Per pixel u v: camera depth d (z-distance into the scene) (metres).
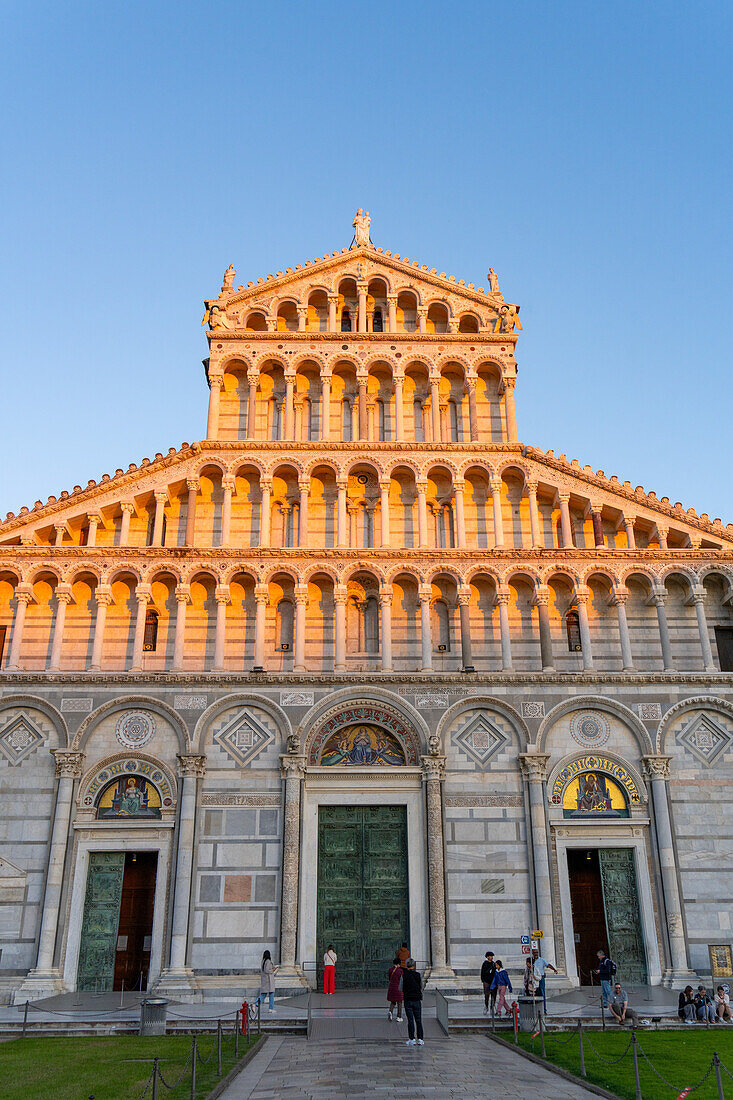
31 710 41.94
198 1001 37.28
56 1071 24.88
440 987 37.91
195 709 42.06
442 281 51.62
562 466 47.28
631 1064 25.17
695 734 42.75
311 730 42.12
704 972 39.09
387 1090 22.34
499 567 45.06
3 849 39.75
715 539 46.12
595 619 45.69
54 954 38.38
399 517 47.56
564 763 42.09
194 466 46.66
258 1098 21.88
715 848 40.97
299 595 44.19
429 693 42.72
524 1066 25.55
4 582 45.16
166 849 40.12
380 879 40.56
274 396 50.00
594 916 41.25
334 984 38.47
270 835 40.47
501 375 49.94
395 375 49.34
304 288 51.31
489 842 40.75
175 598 44.69
